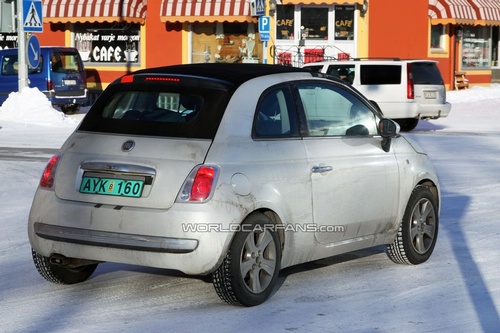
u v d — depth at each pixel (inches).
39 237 348.2
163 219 324.8
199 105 343.9
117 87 362.0
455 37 1717.5
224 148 334.3
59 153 354.6
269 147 348.8
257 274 340.5
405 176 406.9
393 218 402.3
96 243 333.7
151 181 330.6
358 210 382.6
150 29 1553.9
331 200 369.4
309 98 375.9
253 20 1470.2
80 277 374.9
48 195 349.4
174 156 332.2
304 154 361.4
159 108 349.4
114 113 355.9
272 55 1545.3
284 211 348.2
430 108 1131.9
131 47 1568.7
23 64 1182.3
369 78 1128.8
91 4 1524.4
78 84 1328.7
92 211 335.9
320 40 1552.7
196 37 1549.0
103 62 1579.7
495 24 1695.4
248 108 347.6
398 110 1121.4
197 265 323.9
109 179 337.7
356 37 1551.4
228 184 328.5
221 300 350.3
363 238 390.3
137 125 346.6
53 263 351.3
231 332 307.3
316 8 1547.7
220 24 1544.0
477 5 1668.3
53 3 1539.1
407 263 414.3
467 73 1768.0
